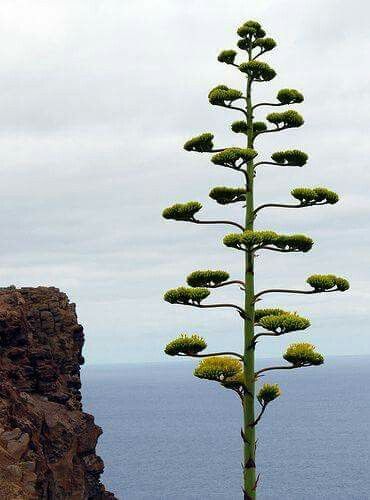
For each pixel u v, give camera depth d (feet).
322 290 80.02
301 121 85.46
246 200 82.74
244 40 87.56
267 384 82.43
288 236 81.00
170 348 80.53
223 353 80.94
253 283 81.30
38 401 203.72
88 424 213.25
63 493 190.80
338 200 83.15
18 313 205.87
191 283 83.76
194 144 85.66
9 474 151.74
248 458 80.33
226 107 85.66
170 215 82.99
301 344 80.23
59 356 219.20
